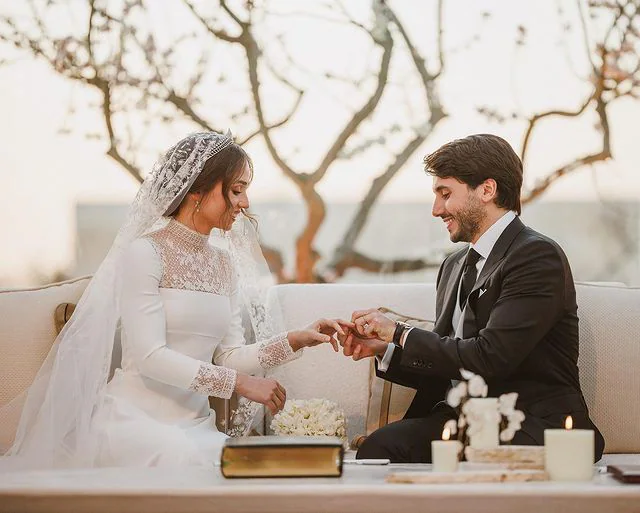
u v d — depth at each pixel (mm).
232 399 3100
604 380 3049
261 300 3150
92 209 4590
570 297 2717
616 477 2033
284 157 4633
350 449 3016
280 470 2064
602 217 4629
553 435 2027
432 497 1858
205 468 2336
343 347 2881
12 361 3068
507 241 2746
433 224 4645
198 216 2926
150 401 2826
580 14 4609
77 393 2707
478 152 2789
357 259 4691
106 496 1894
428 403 2852
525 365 2666
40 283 4582
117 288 2781
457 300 2887
